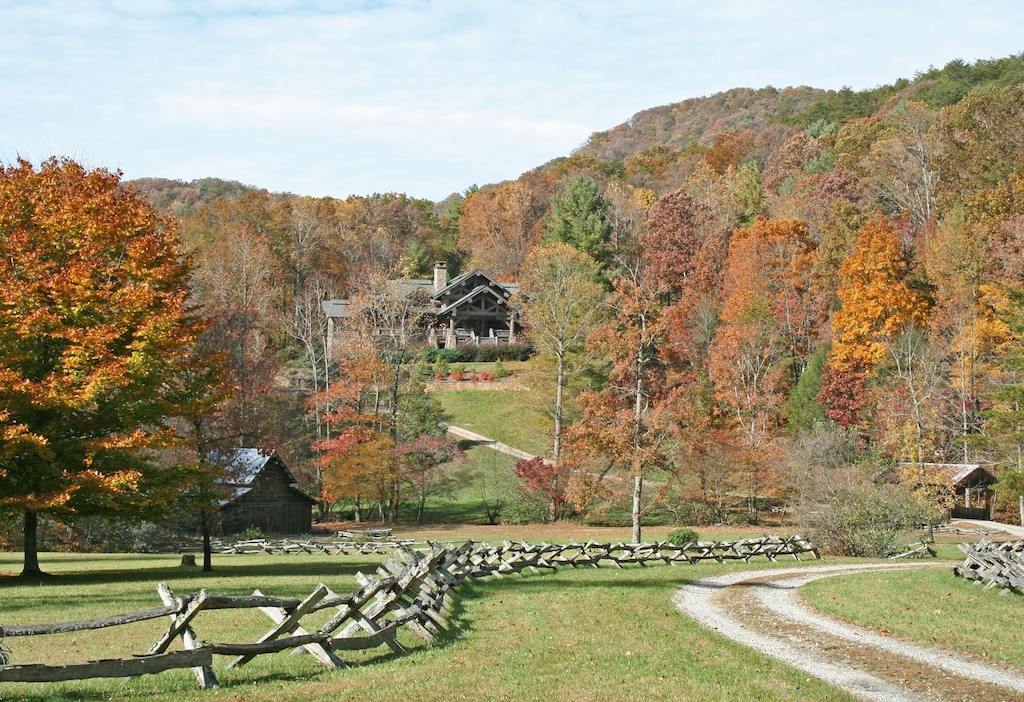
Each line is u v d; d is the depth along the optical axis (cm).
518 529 5400
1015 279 5609
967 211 6850
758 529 5138
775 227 7638
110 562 3578
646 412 4153
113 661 1028
